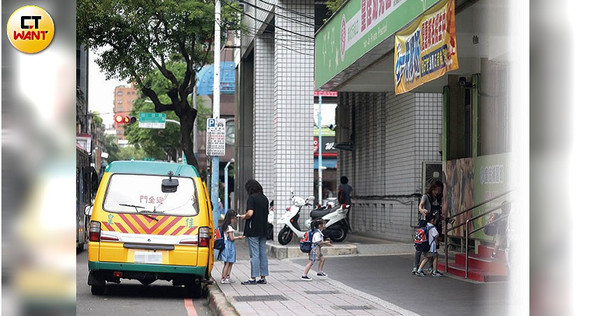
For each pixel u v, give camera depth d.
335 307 11.44
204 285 14.63
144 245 13.24
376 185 27.25
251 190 14.98
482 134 15.92
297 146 24.62
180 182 13.66
